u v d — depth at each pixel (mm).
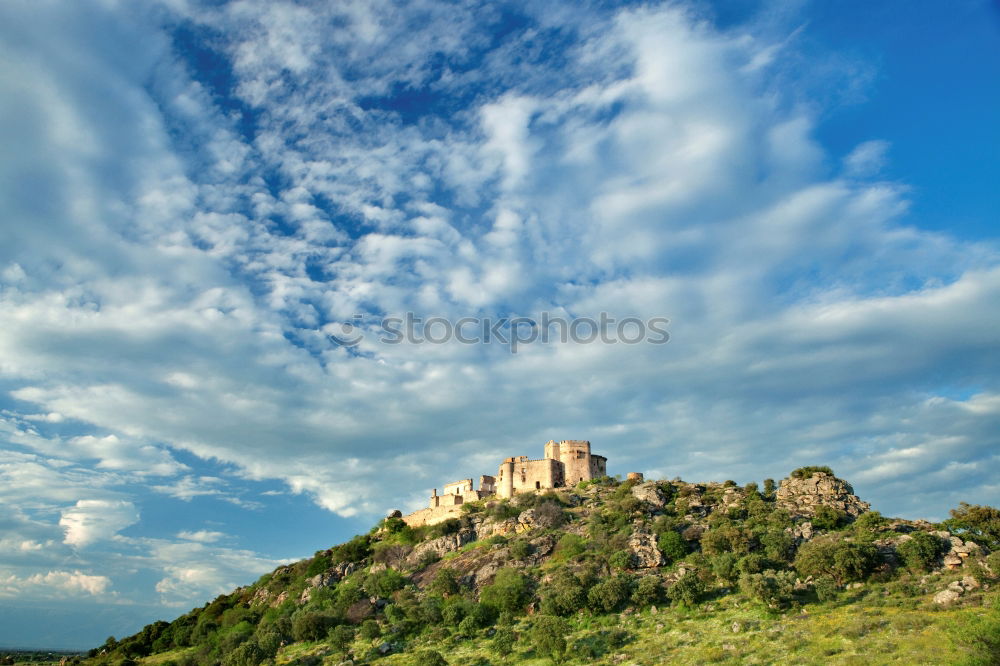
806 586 129875
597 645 117625
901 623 104375
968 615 102375
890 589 123562
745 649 105000
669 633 117438
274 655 142500
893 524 153250
